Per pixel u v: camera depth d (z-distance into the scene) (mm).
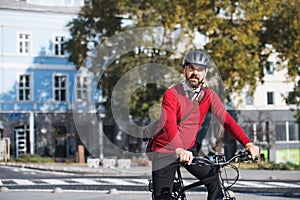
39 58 44500
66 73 45438
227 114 6340
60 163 34875
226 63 30781
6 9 43125
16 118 43031
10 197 15023
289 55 34000
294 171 26031
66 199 14328
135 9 31734
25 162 35938
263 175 23016
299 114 36812
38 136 43562
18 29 43656
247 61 31328
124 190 17141
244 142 6082
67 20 45156
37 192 16500
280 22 33688
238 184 18891
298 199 13727
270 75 48312
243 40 31500
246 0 32000
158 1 31000
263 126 46656
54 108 44344
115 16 34219
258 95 47000
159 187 6398
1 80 43031
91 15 36031
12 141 42562
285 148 47656
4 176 25078
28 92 44031
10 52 43375
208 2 31219
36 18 44344
